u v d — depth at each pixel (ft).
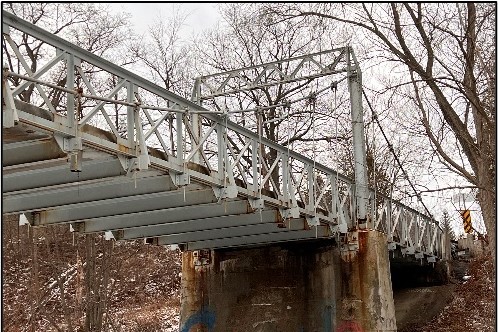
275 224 46.93
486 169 35.32
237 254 54.95
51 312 65.62
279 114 74.69
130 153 28.22
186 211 41.34
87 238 62.18
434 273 76.33
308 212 43.91
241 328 53.06
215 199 36.83
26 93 58.65
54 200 35.78
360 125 51.37
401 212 58.75
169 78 83.92
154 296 86.28
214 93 56.90
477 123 35.96
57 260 70.03
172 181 31.78
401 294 74.74
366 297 48.14
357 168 51.01
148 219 42.24
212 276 55.47
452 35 33.73
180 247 54.60
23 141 25.50
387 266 49.78
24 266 77.10
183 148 32.42
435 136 43.06
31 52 62.95
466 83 35.53
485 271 73.61
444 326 66.08
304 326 50.62
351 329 47.98
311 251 51.90
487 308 64.80
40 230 80.02
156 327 73.72
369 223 50.55
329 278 50.11
